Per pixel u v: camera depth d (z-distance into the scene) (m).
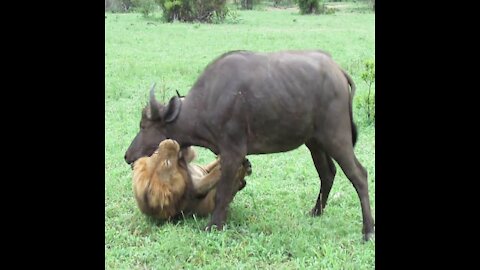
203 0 35.59
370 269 5.37
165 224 6.47
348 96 6.19
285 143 6.23
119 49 21.53
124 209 6.98
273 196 7.48
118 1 47.19
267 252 5.72
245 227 6.40
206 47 22.45
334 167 6.76
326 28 31.05
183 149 6.66
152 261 5.67
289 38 25.22
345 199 7.35
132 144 6.79
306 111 6.04
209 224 6.33
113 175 8.11
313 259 5.60
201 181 6.50
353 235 6.17
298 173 8.36
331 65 6.18
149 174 6.37
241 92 6.06
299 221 6.51
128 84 14.39
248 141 6.23
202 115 6.32
